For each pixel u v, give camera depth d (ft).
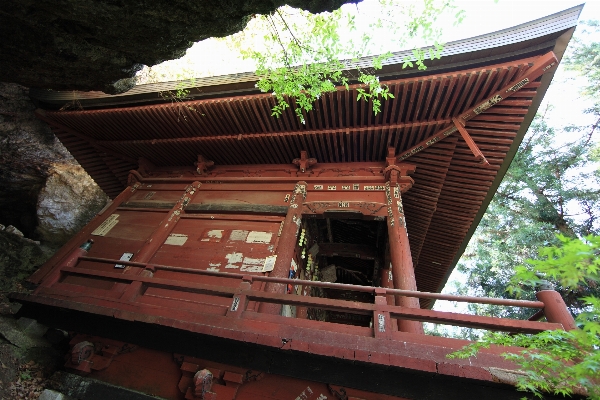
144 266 26.53
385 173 33.27
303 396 19.45
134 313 22.15
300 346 18.47
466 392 17.31
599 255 8.55
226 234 31.89
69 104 38.01
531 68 25.38
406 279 25.57
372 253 46.65
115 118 37.37
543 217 75.15
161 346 22.58
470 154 31.81
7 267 40.83
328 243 48.55
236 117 34.22
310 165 36.73
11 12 20.93
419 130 31.12
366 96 29.14
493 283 80.94
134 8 21.16
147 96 34.91
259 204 34.19
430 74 27.37
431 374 17.02
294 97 30.07
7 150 53.01
